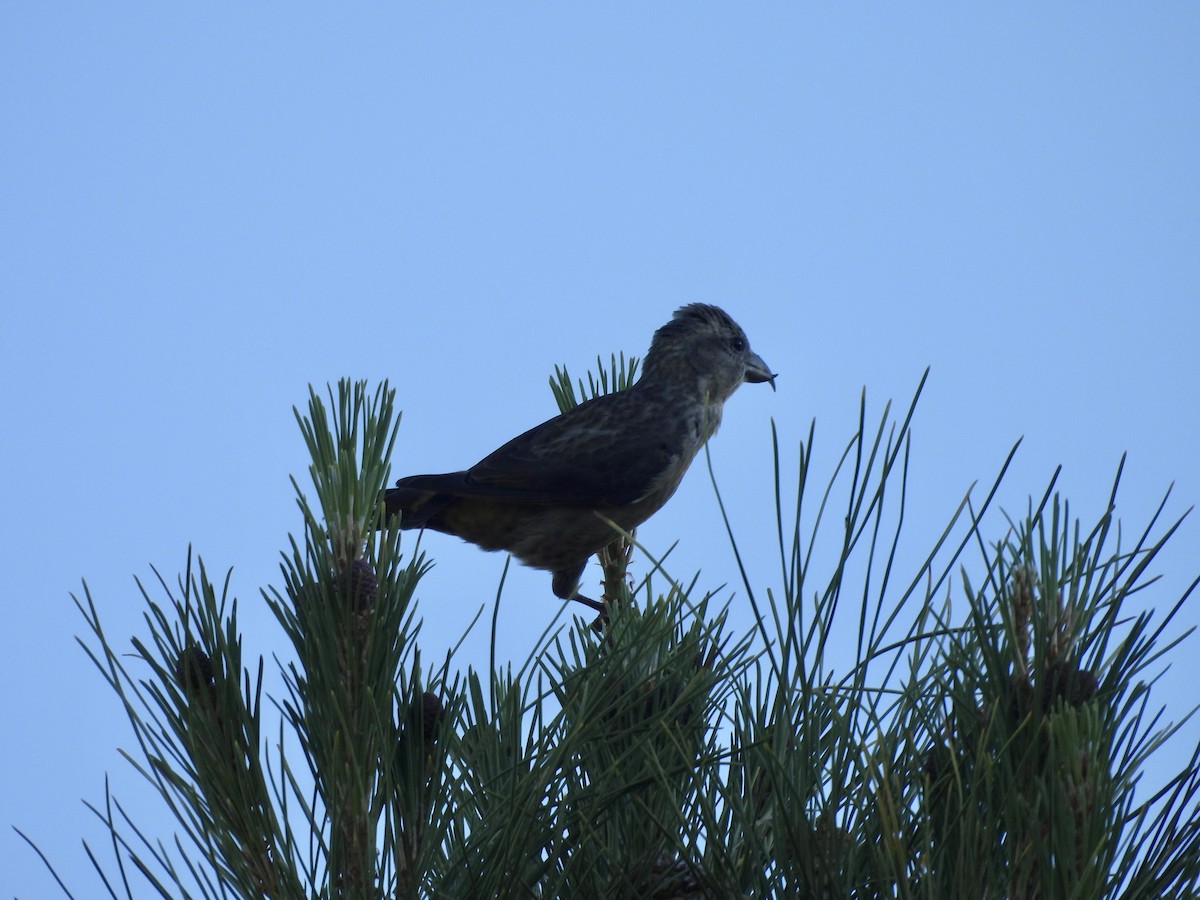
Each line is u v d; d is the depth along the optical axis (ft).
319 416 15.33
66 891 12.08
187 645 14.33
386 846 13.94
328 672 14.40
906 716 12.82
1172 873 11.38
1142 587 12.26
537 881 14.08
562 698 15.97
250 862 13.99
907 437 11.69
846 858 12.17
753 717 13.73
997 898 11.51
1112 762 11.82
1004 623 12.42
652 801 15.08
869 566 11.91
